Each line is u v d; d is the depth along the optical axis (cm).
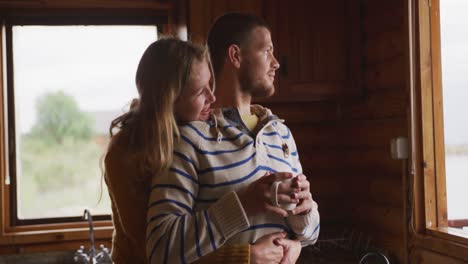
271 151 124
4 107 300
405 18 251
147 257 113
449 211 250
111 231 302
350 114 334
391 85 279
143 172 116
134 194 118
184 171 112
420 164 249
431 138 247
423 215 249
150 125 113
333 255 289
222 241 107
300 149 343
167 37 124
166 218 108
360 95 312
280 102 340
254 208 108
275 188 108
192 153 114
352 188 336
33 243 297
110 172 121
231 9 299
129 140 119
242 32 133
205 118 122
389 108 282
